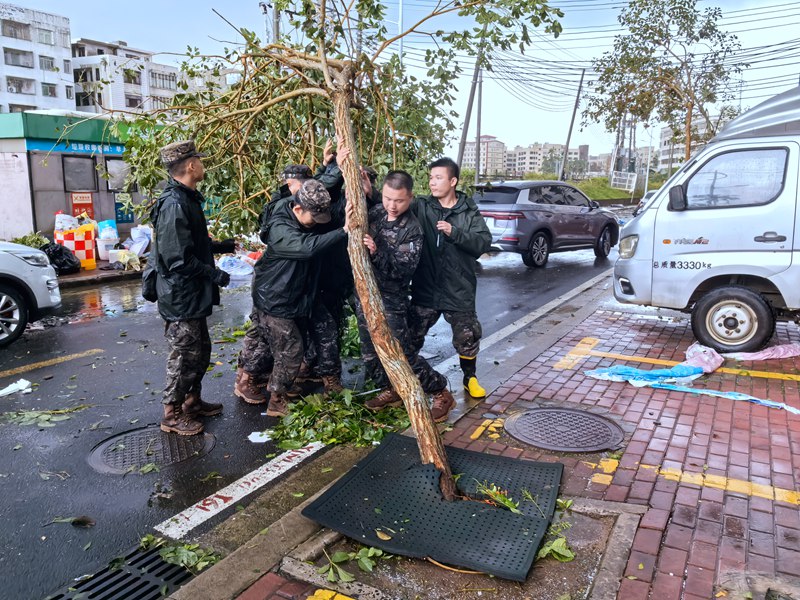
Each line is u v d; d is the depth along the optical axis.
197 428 4.59
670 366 5.95
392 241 4.31
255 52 5.00
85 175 13.87
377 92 5.21
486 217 13.23
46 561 3.09
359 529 3.12
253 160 5.63
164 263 4.18
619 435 4.32
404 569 2.86
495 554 2.90
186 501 3.67
